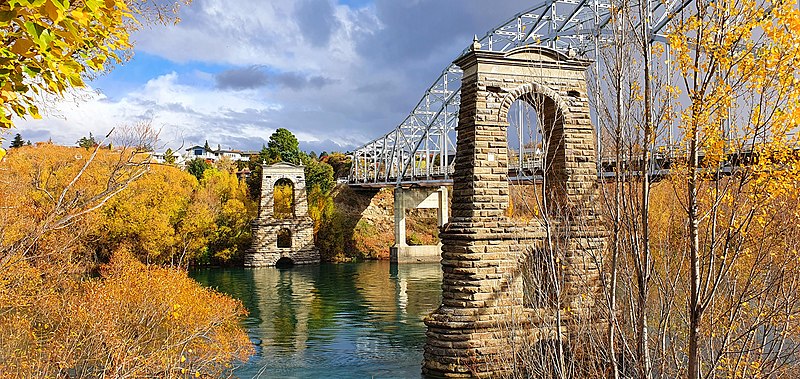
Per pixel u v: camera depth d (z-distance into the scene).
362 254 93.38
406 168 99.94
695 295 10.16
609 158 14.46
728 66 9.41
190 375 20.98
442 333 20.58
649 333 14.39
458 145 22.00
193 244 68.00
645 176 11.85
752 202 10.66
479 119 21.03
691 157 10.06
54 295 25.80
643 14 11.70
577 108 21.92
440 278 66.44
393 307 46.12
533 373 15.52
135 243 57.25
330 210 91.25
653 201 15.70
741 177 10.04
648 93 11.44
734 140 10.00
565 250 17.77
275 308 45.78
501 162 21.19
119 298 25.33
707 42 9.66
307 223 82.62
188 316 25.73
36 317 24.02
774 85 9.41
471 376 20.03
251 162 113.62
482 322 20.34
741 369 12.27
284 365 27.95
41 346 19.72
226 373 25.88
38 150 43.25
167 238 59.31
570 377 15.27
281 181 95.25
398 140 105.88
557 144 21.81
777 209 10.84
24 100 6.29
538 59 21.70
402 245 88.81
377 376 25.62
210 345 24.78
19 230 21.61
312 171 100.94
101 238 54.62
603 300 16.75
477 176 20.91
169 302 25.02
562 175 21.58
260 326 38.22
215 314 28.27
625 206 13.05
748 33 9.26
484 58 21.12
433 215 106.69
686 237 13.63
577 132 21.70
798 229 11.10
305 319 40.78
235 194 83.94
